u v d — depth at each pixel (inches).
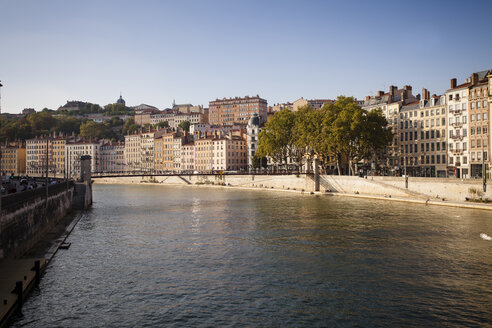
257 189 5605.3
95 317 1188.5
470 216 2687.0
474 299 1299.2
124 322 1159.0
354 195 4158.5
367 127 4328.3
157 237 2190.0
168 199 4224.9
